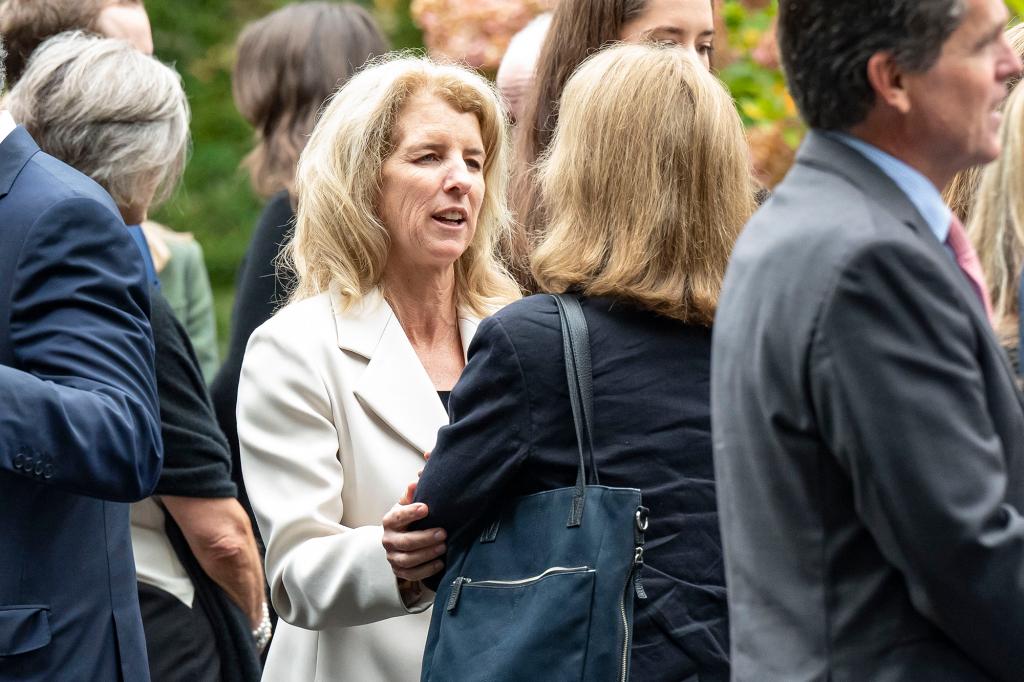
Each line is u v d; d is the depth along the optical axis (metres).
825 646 3.99
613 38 7.54
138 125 7.15
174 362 7.20
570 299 5.11
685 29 7.58
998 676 3.87
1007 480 3.95
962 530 3.74
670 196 5.10
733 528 4.20
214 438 7.28
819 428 3.96
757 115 10.50
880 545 3.88
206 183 20.92
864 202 4.05
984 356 3.98
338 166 6.36
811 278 3.95
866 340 3.83
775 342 4.02
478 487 5.02
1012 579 3.77
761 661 4.05
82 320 5.39
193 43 21.62
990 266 6.34
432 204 6.36
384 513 6.12
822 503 4.01
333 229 6.38
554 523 4.88
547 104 7.62
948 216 4.23
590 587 4.74
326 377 6.19
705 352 5.05
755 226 4.27
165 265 10.57
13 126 5.71
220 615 7.37
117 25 8.70
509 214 7.02
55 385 5.24
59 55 7.24
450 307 6.73
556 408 4.96
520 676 4.75
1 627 5.30
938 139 4.14
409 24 19.34
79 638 5.52
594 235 5.14
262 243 8.67
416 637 6.14
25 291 5.39
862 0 4.09
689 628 4.75
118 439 5.28
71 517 5.54
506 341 5.00
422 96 6.45
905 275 3.86
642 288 5.00
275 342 6.26
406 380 6.26
